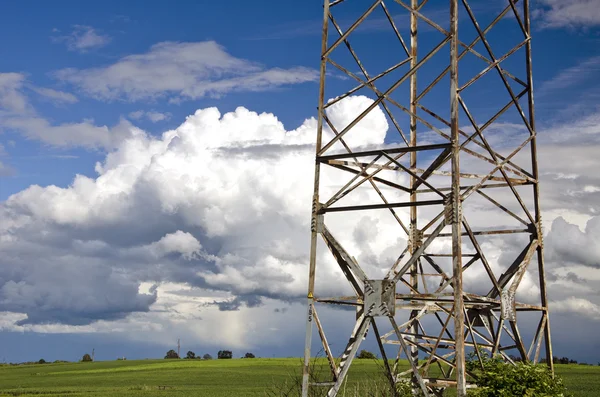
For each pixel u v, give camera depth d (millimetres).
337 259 16625
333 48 17172
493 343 17281
